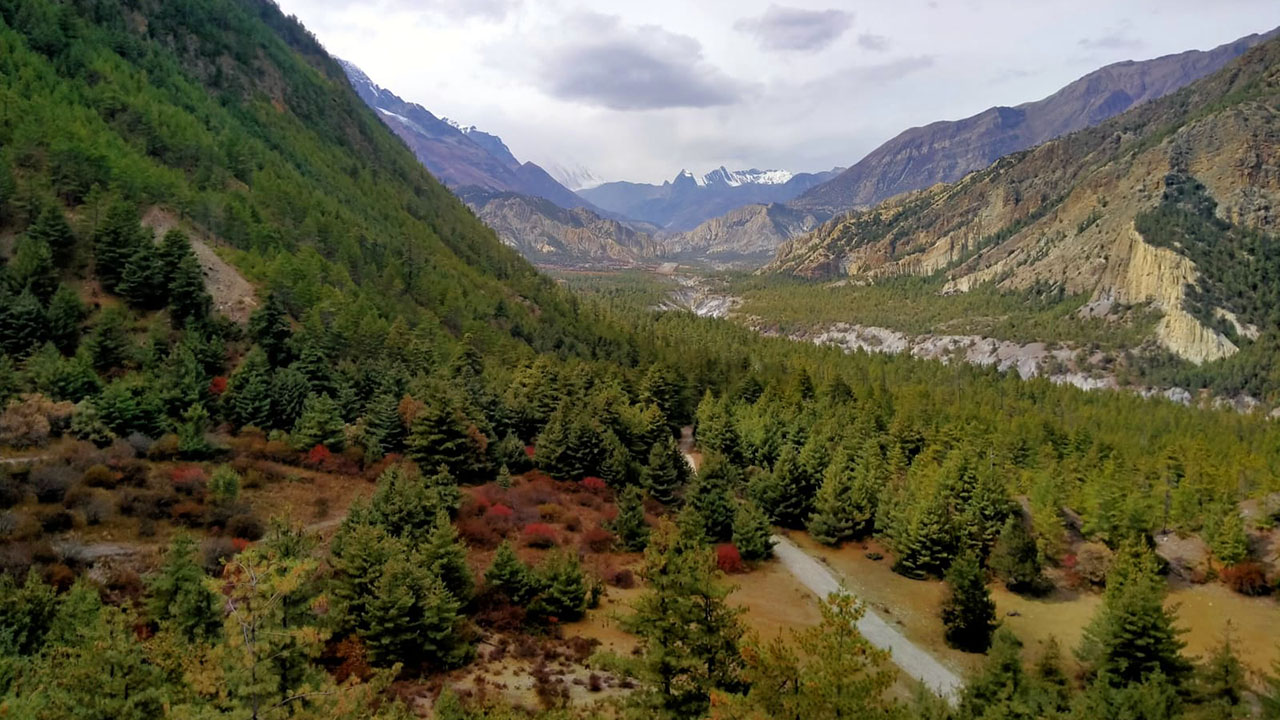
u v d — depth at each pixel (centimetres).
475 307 12762
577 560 4884
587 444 7475
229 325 7762
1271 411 18000
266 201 11256
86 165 8606
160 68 13688
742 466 9038
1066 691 3847
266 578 2036
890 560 6675
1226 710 3559
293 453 6216
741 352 16088
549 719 3022
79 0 13525
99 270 7594
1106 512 6588
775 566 6319
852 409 10162
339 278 10094
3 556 3719
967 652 4972
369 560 3866
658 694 2906
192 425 5706
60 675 2186
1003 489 6894
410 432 6862
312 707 2044
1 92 8981
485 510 6053
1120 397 15388
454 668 3800
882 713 2011
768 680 2120
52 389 5638
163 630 2878
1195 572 6119
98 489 4697
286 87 18150
